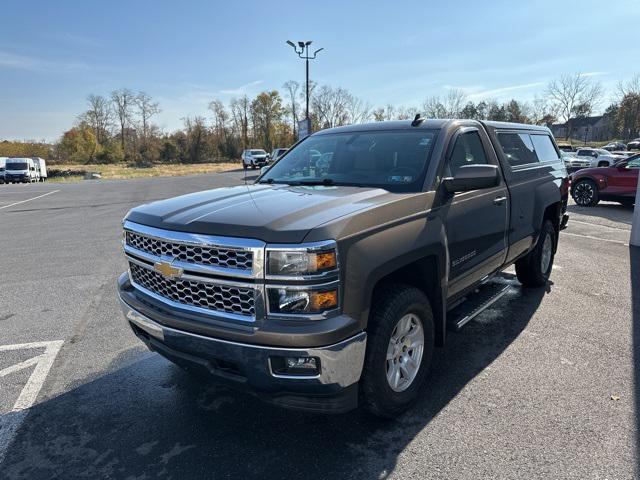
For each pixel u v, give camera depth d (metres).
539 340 4.15
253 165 43.91
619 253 7.28
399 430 2.89
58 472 2.59
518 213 4.51
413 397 3.04
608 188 12.77
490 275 4.22
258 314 2.38
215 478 2.51
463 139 3.84
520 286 5.67
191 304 2.65
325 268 2.31
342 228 2.42
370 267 2.50
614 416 2.97
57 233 10.62
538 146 5.47
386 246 2.63
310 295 2.31
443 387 3.38
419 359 3.08
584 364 3.69
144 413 3.16
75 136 84.75
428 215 3.07
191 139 81.19
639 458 2.57
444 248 3.15
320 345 2.31
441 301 3.23
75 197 20.75
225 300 2.49
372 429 2.91
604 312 4.78
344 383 2.43
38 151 90.94
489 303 3.98
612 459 2.56
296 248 2.29
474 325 4.52
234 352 2.42
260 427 2.97
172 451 2.75
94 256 7.98
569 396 3.22
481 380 3.47
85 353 4.10
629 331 4.31
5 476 2.57
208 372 2.61
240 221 2.48
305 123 28.58
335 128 4.49
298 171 3.95
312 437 2.85
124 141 87.44
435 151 3.44
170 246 2.68
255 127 82.06
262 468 2.58
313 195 3.01
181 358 2.70
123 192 22.83
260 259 2.33
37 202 18.80
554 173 5.59
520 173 4.67
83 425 3.04
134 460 2.68
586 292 5.41
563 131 92.25
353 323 2.42
